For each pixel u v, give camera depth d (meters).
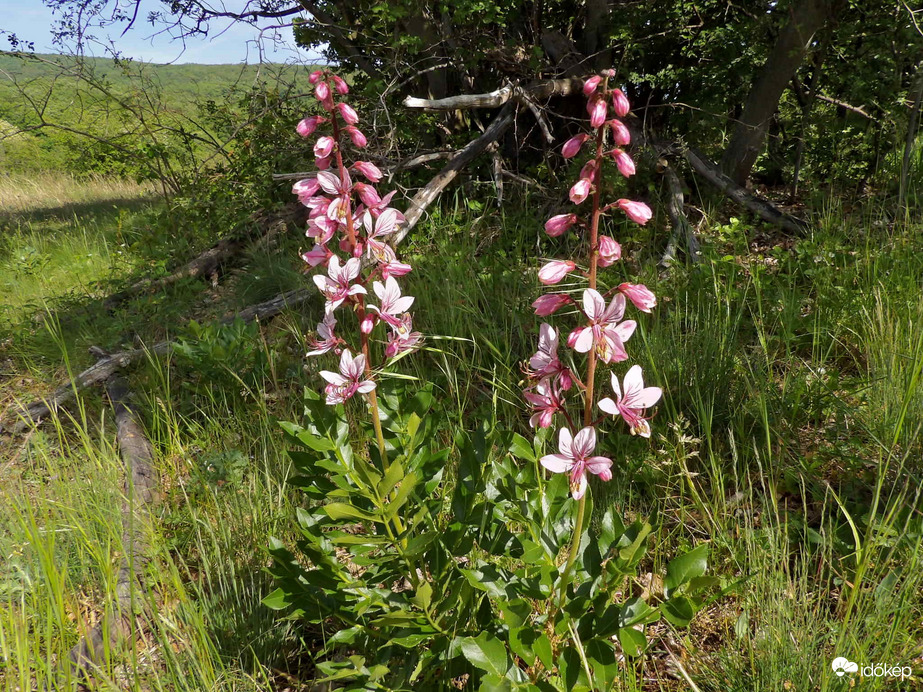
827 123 1.95
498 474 0.59
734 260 1.32
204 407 1.14
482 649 0.48
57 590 0.65
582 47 1.98
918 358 0.83
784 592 0.62
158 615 0.64
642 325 1.01
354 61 2.03
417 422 0.59
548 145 1.98
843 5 1.72
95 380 1.29
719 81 1.88
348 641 0.60
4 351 1.52
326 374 0.54
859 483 0.81
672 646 0.66
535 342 1.13
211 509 0.86
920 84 1.61
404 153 2.05
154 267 1.81
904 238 1.33
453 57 1.87
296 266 1.62
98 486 0.89
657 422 0.93
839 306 1.13
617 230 1.64
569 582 0.55
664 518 0.81
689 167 1.80
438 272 1.41
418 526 0.59
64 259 2.22
